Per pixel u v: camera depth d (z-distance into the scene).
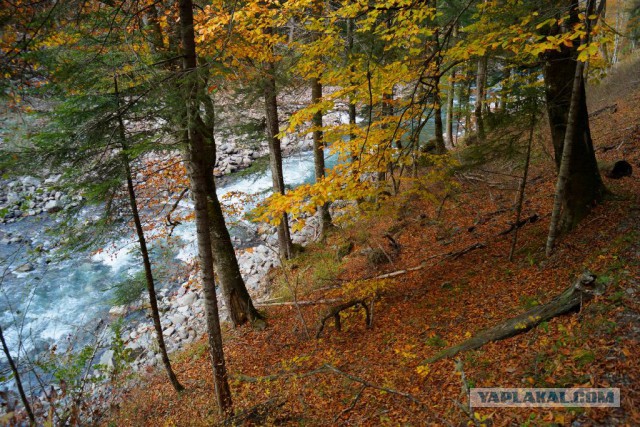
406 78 7.79
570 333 5.55
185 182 13.06
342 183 7.32
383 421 5.70
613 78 20.97
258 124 12.09
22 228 18.84
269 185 23.44
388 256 12.58
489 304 7.80
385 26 8.57
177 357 11.19
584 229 8.05
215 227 10.76
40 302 14.72
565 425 4.33
